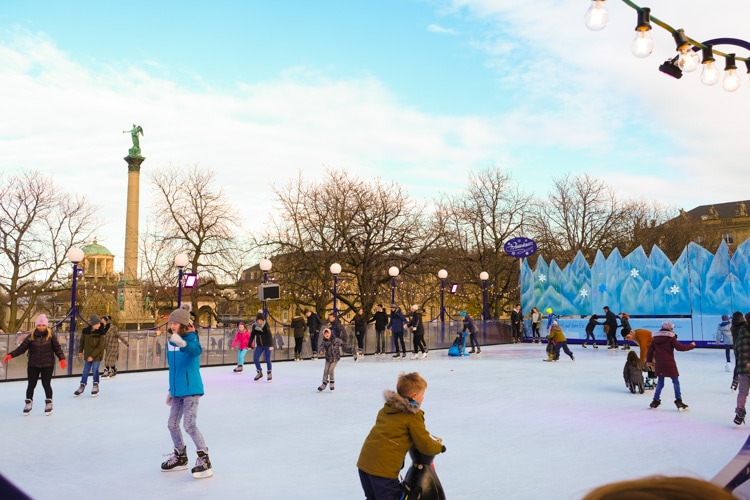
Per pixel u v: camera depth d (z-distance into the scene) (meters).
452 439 9.20
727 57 7.86
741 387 10.23
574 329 34.34
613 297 32.62
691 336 29.50
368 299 37.12
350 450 8.64
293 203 37.97
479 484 6.78
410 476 4.73
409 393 4.82
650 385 14.92
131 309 46.97
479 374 18.67
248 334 20.53
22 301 46.94
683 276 30.00
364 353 27.09
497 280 50.91
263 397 14.04
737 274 28.38
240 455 8.38
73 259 19.48
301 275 37.91
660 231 54.56
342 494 6.54
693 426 10.19
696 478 0.95
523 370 19.84
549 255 52.34
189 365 7.45
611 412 11.64
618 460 7.88
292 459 8.12
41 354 11.93
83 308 47.94
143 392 15.30
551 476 7.11
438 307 54.75
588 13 6.49
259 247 39.06
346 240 36.91
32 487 6.89
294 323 24.83
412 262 38.50
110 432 10.15
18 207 43.59
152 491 6.72
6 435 9.91
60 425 10.78
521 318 36.12
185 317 7.51
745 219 90.12
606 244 53.28
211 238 41.62
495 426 10.24
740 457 5.29
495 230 49.62
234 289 43.09
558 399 13.34
